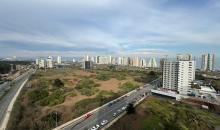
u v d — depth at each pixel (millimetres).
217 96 157750
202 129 103375
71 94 149750
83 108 111688
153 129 88312
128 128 86750
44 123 91500
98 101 127125
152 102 128750
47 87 177375
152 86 196000
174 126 95250
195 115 115812
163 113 108125
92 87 179750
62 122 90250
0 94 159875
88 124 85812
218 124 112750
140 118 98000
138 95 150250
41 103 128500
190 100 151000
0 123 95375
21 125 92062
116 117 94750
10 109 116375
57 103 128500
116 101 129000
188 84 174750
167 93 156750
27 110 115062
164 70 187500
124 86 187625
